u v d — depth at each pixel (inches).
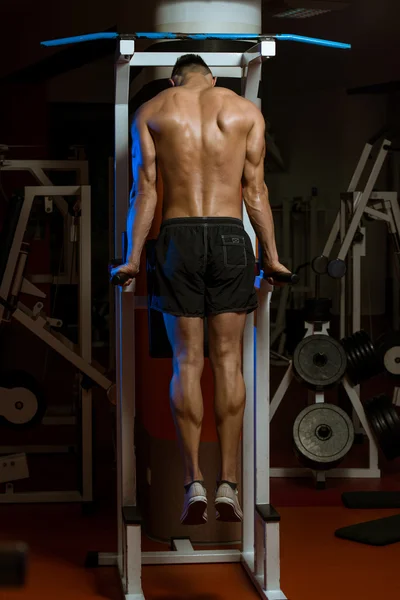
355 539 172.6
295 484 218.1
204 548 172.4
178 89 135.0
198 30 171.0
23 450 247.1
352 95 518.0
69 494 201.0
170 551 163.6
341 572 155.9
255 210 134.6
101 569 158.9
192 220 130.5
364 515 190.9
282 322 399.2
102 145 497.4
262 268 139.8
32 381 202.1
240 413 133.5
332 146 528.4
